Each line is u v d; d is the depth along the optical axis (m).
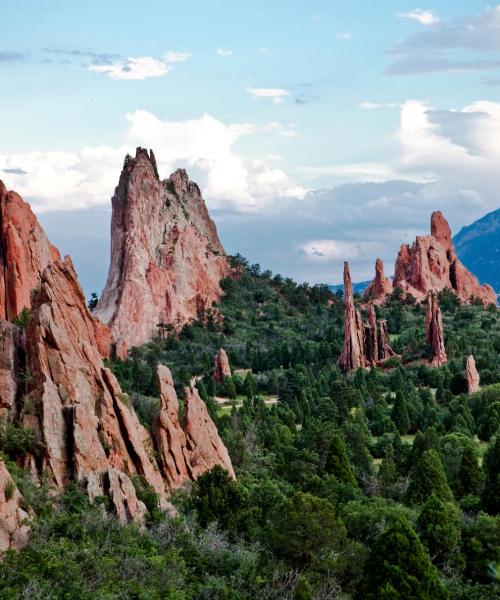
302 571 85.06
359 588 84.75
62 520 77.56
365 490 140.25
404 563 84.25
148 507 88.62
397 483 143.12
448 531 99.00
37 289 104.12
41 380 88.81
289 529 87.25
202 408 116.06
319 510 88.56
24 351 91.31
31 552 72.19
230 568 83.12
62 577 70.38
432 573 84.50
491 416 185.38
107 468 87.38
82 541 76.38
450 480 149.12
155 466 101.50
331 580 83.44
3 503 73.88
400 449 170.00
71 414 87.25
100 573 72.88
